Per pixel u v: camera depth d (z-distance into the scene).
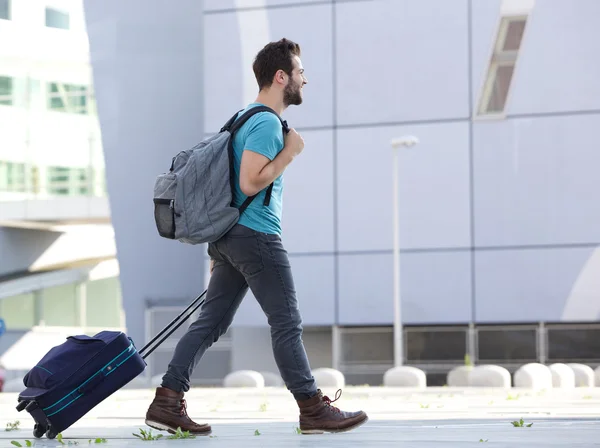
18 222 52.53
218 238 7.58
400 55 42.62
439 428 8.94
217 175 7.52
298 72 7.80
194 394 26.05
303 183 43.28
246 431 8.79
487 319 41.50
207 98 44.09
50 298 63.88
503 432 8.27
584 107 41.16
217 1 44.09
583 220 41.03
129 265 46.78
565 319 41.06
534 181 41.41
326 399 8.03
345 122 43.00
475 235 41.78
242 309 43.59
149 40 46.72
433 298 42.00
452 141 42.06
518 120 41.59
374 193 42.66
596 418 11.09
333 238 42.94
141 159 46.66
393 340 43.06
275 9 43.66
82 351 7.69
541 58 41.50
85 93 61.78
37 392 7.58
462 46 42.09
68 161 61.28
